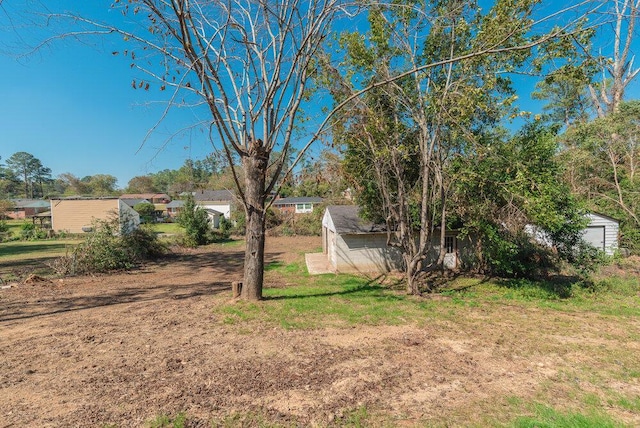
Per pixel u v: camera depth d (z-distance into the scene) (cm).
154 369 437
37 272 1338
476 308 793
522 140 992
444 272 1348
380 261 1397
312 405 348
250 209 797
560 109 2395
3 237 2789
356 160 1014
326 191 1789
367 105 889
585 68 635
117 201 3130
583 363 471
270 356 483
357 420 322
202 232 2525
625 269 1282
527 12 691
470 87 765
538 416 331
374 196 1182
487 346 535
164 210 5722
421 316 713
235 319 666
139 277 1275
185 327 619
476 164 931
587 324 668
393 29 866
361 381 405
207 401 355
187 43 570
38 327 623
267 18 724
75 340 549
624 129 1593
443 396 371
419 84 884
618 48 1753
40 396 364
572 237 1054
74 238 2831
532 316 726
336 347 523
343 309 752
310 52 727
